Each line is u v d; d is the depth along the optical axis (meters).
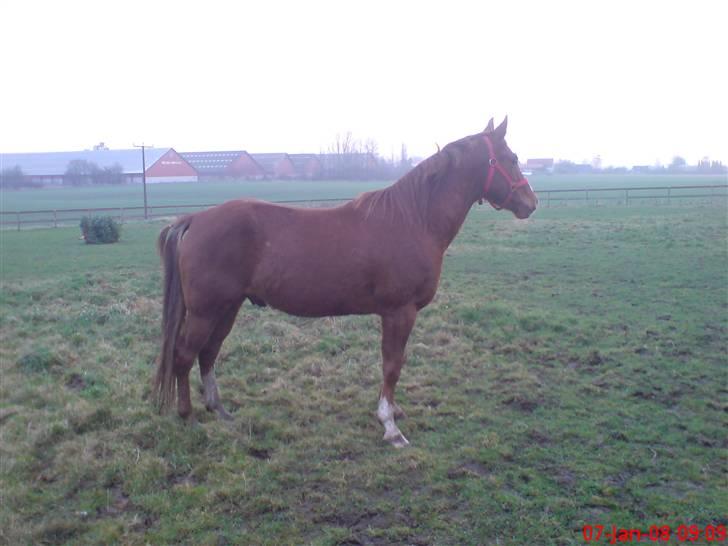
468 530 3.98
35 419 5.52
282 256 5.09
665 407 5.85
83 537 3.96
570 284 11.27
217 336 5.57
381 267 5.12
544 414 5.67
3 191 73.81
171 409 5.63
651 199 37.38
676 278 11.63
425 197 5.30
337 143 89.19
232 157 105.56
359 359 7.12
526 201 5.62
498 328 8.16
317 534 3.96
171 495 4.39
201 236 5.11
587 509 4.20
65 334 8.12
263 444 5.14
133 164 92.25
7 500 4.32
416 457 4.84
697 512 4.14
